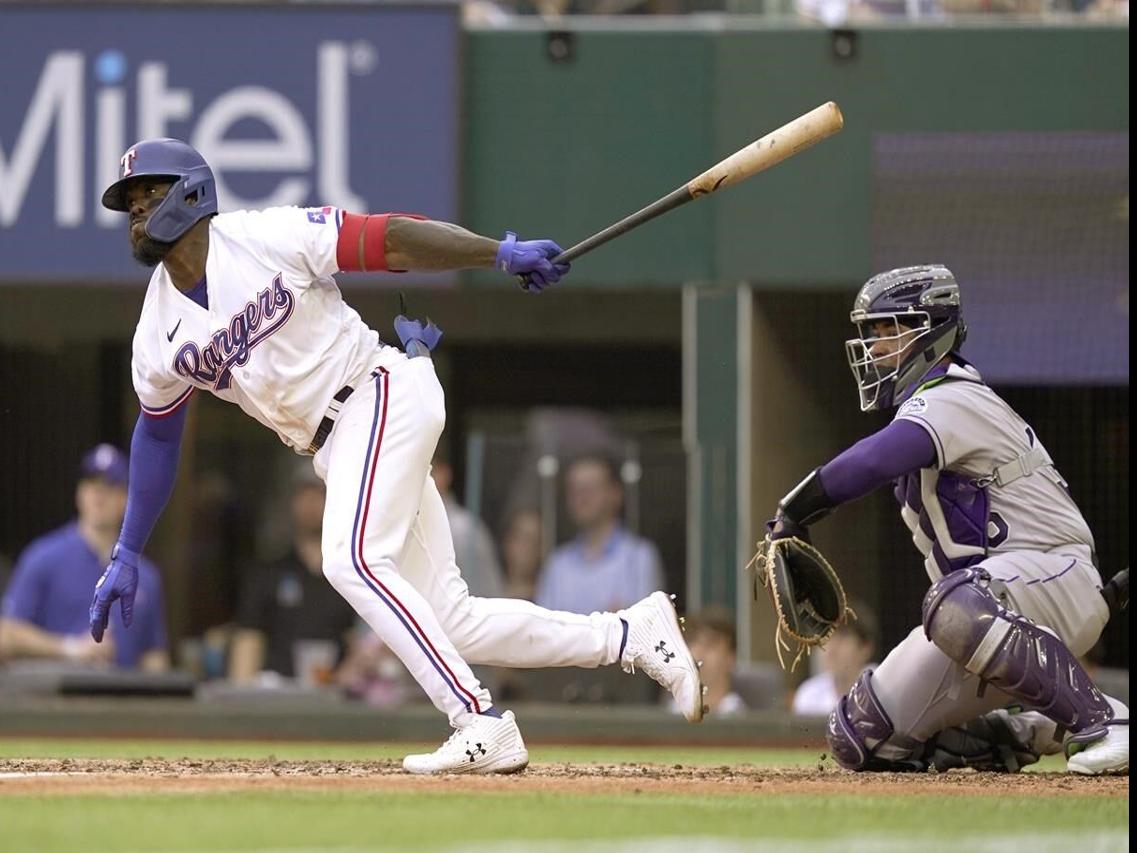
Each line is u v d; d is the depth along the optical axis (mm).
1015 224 34906
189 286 15195
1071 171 34719
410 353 15641
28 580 32562
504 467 33688
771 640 34688
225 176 35062
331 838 10594
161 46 35031
